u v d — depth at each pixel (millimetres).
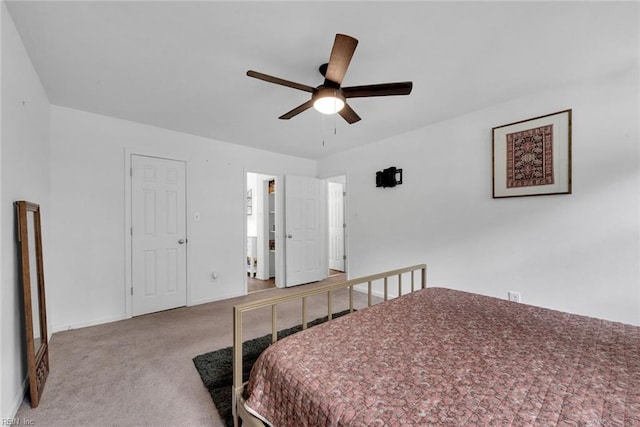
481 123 2863
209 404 1643
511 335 1322
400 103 2684
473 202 2938
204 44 1762
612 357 1104
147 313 3209
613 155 2119
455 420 762
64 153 2727
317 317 3084
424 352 1159
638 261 2031
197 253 3613
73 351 2281
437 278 3254
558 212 2395
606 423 743
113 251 2992
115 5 1427
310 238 4883
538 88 2395
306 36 1685
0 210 1417
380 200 3893
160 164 3328
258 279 5270
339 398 877
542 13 1499
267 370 1143
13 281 1584
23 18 1520
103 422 1495
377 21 1555
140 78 2182
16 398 1574
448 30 1635
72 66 2012
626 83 2064
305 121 3129
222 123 3178
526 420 756
